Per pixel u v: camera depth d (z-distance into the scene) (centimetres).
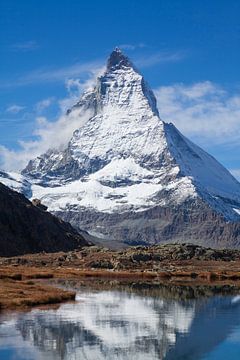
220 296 10488
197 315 7869
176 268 18150
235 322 7238
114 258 19888
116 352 5391
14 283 10938
